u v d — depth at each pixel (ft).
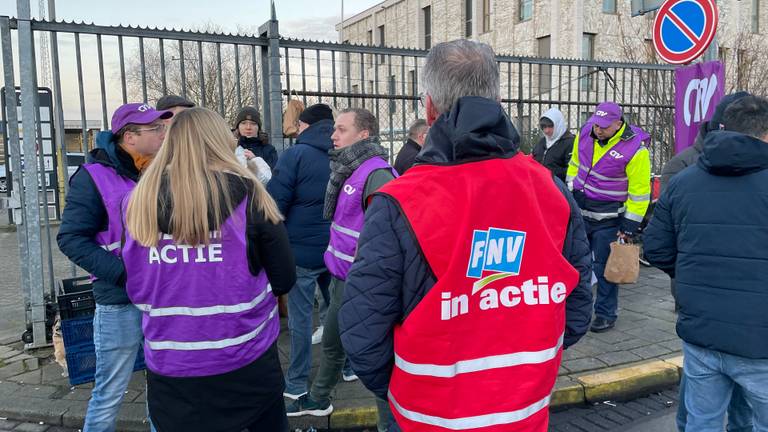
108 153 8.91
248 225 6.35
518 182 4.89
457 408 4.80
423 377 4.75
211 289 6.22
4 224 46.29
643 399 12.86
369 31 105.19
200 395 6.38
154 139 8.89
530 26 65.92
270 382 6.79
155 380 6.48
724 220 7.39
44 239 34.12
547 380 5.06
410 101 20.77
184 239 6.03
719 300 7.42
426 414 4.82
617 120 15.14
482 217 4.74
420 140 15.29
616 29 60.49
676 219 7.98
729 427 9.36
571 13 59.67
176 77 21.40
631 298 18.84
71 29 13.80
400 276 4.77
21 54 13.53
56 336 13.16
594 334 15.61
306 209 11.30
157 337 6.35
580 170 16.17
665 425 11.60
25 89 13.66
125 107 8.84
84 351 11.41
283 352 14.43
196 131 6.26
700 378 7.97
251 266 6.43
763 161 7.16
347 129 10.64
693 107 17.04
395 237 4.75
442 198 4.71
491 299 4.86
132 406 11.82
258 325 6.61
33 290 14.53
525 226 4.92
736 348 7.27
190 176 6.05
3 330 17.24
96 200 8.66
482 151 4.77
